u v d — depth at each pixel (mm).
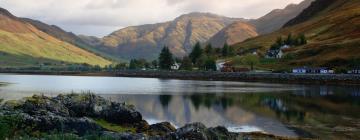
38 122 38594
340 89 138875
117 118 50250
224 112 74188
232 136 39844
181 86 157250
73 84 172875
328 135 51031
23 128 36969
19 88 140250
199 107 81875
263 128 56562
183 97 105000
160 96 107875
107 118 50969
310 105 85312
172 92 123062
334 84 171625
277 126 58469
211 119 65688
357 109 78250
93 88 142500
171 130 47812
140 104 86688
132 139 33375
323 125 59031
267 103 89750
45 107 48688
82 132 40000
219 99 99438
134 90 132250
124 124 49719
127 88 143375
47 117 39812
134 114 50406
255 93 118625
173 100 96500
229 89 138250
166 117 67938
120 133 34812
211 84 174375
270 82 196750
